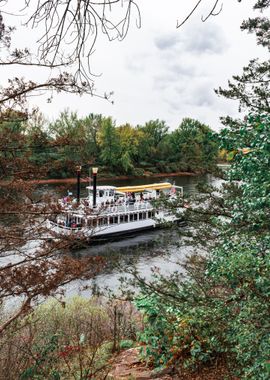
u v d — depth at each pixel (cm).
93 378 579
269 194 418
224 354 666
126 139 8869
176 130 9744
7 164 595
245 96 902
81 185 5716
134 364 733
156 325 710
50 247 657
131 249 3309
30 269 579
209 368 652
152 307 704
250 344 459
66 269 605
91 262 658
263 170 423
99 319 995
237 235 530
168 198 981
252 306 451
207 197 906
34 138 616
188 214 924
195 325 651
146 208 4075
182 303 605
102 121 8575
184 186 6550
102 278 2078
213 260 517
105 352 759
